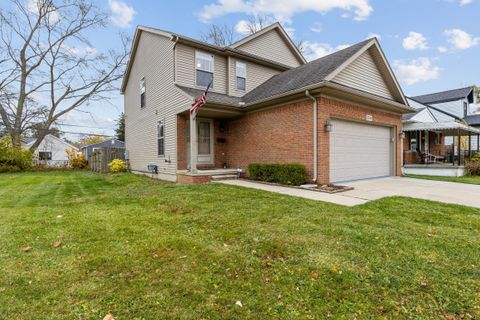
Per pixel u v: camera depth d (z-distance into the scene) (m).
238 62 12.19
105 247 3.34
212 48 11.16
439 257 2.95
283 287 2.39
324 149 7.94
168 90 10.69
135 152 14.59
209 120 11.27
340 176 8.91
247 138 10.47
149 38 12.38
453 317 2.00
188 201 5.90
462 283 2.43
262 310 2.08
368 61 9.95
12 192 7.89
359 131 9.70
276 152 9.25
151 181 10.29
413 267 2.72
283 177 8.39
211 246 3.33
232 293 2.31
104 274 2.66
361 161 9.81
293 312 2.05
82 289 2.39
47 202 6.27
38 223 4.43
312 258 2.93
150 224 4.32
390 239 3.47
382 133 10.88
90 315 2.04
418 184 8.77
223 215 4.69
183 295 2.29
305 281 2.48
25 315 2.04
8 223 4.43
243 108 9.98
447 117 20.36
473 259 2.90
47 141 31.58
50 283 2.49
